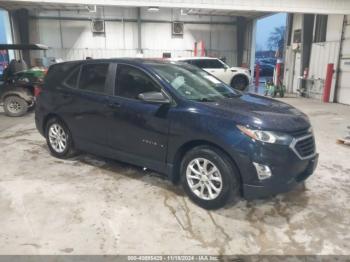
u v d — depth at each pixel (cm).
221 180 299
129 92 365
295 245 261
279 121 298
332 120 798
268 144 280
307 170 314
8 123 743
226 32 1939
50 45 1791
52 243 259
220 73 1332
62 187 365
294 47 1438
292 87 1508
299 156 294
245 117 293
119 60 388
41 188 362
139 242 262
